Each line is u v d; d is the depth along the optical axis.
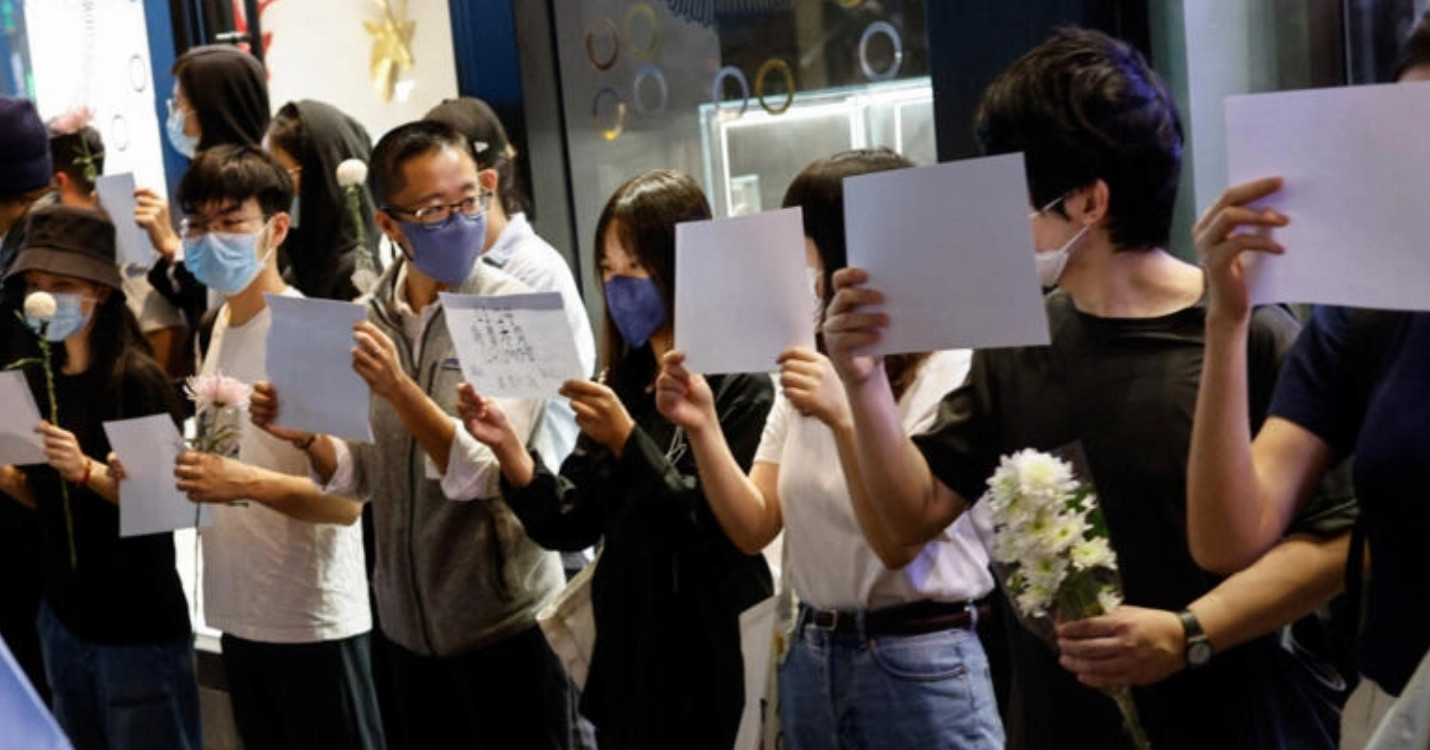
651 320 2.88
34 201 4.41
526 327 2.83
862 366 2.16
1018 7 3.27
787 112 4.29
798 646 2.60
